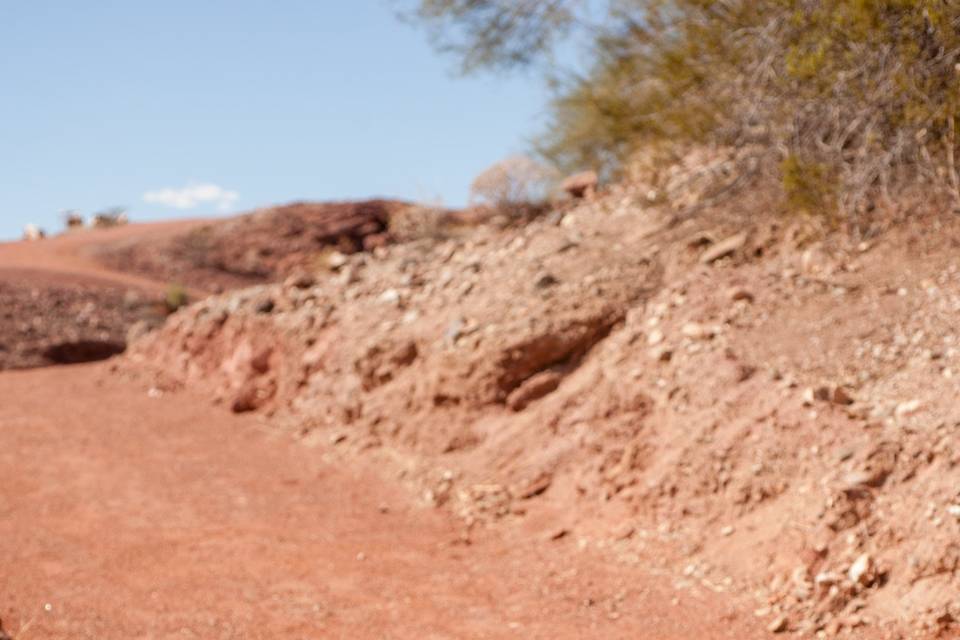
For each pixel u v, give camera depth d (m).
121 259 49.03
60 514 9.67
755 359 8.62
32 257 48.75
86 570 8.01
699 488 7.74
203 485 10.47
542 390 9.93
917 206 9.65
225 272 50.19
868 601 6.25
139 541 8.76
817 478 7.18
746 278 9.81
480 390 10.23
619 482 8.32
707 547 7.33
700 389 8.52
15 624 6.72
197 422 13.13
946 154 9.39
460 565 7.86
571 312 10.23
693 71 10.45
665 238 11.09
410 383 11.11
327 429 11.78
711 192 11.41
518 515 8.70
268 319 14.30
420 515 9.16
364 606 7.07
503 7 12.38
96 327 24.14
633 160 12.51
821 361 8.33
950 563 6.09
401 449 10.54
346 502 9.68
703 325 9.24
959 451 6.73
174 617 6.89
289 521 9.18
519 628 6.57
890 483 6.84
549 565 7.67
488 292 11.72
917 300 8.59
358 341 12.48
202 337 15.28
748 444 7.75
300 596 7.30
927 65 8.65
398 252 15.41
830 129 10.04
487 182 14.98
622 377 9.22
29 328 22.86
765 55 10.02
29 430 13.10
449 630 6.58
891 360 8.06
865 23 8.32
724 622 6.43
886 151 9.55
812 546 6.71
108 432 12.86
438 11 12.70
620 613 6.73
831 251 9.68
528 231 13.12
